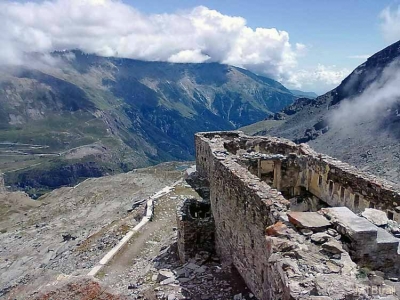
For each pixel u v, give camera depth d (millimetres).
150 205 36406
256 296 15852
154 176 73188
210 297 17266
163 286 19375
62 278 14641
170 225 31703
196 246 22688
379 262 11250
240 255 18062
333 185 20438
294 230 12242
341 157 106812
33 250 45812
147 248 27547
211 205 24047
